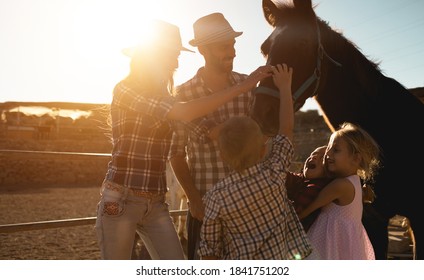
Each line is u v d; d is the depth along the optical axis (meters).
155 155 2.26
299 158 21.59
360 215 2.32
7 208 10.08
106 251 2.20
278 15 3.06
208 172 2.52
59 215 8.98
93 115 22.22
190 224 2.63
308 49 2.84
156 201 2.31
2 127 21.36
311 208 2.29
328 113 3.08
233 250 1.88
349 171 2.36
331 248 2.25
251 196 1.83
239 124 1.87
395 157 2.90
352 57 2.97
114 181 2.22
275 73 2.33
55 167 19.11
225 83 2.61
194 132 2.40
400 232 6.67
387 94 2.99
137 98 2.15
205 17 2.49
